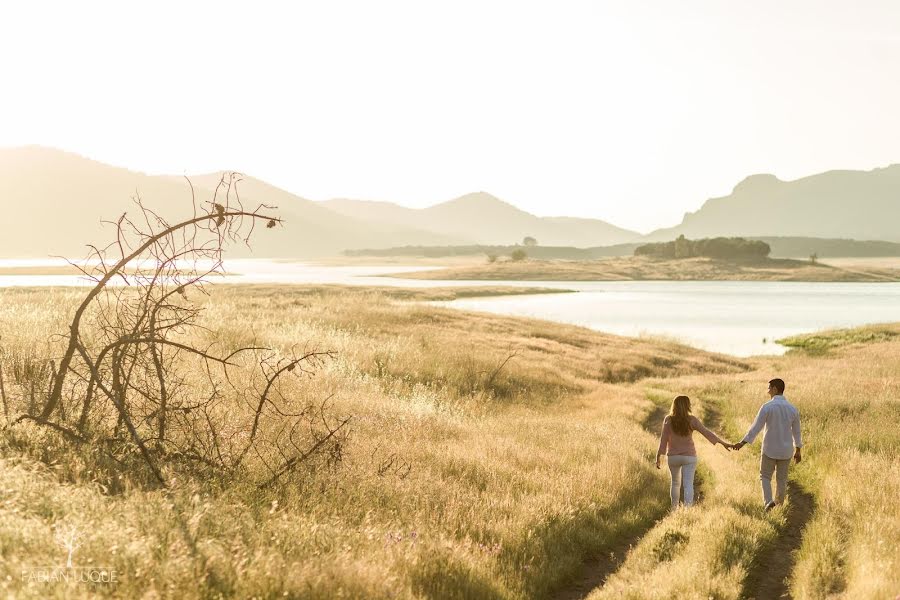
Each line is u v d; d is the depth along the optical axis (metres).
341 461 8.80
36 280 105.88
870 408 17.64
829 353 40.03
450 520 7.81
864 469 10.32
